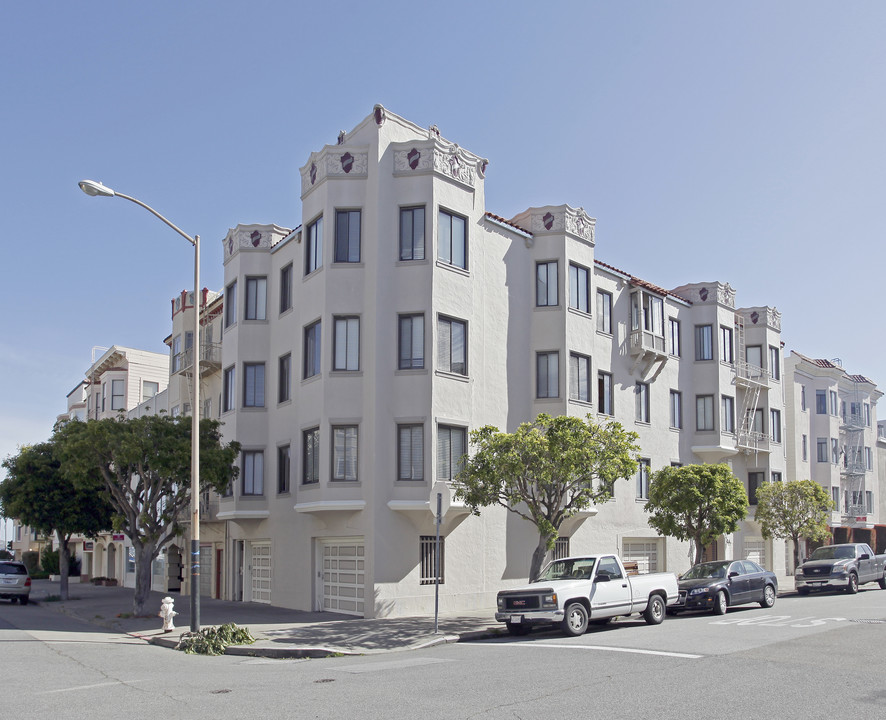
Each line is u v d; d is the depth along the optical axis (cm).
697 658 1378
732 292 3828
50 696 1144
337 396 2384
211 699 1103
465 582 2464
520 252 2820
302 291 2575
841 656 1389
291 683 1235
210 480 2517
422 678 1240
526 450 1989
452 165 2514
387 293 2403
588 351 2898
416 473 2330
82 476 2464
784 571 4244
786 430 4562
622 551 3130
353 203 2466
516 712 975
